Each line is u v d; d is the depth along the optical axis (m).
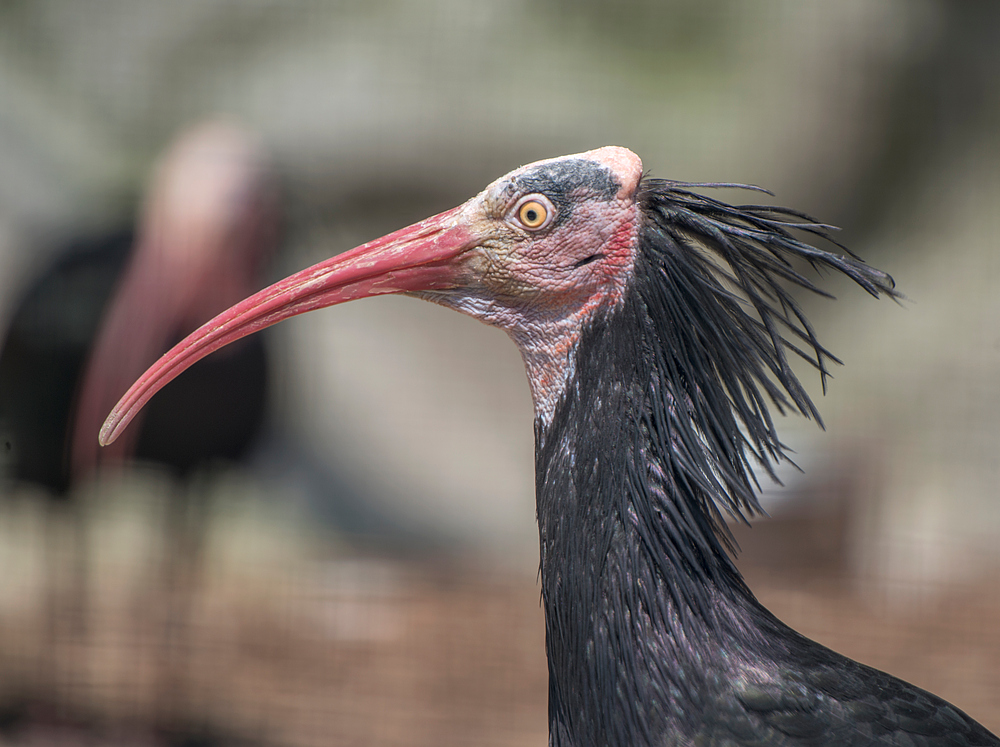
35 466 11.42
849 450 16.11
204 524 12.13
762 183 17.75
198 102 17.59
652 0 18.06
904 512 15.71
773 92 17.83
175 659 11.75
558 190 4.27
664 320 4.18
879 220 18.42
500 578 15.80
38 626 12.05
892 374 16.94
